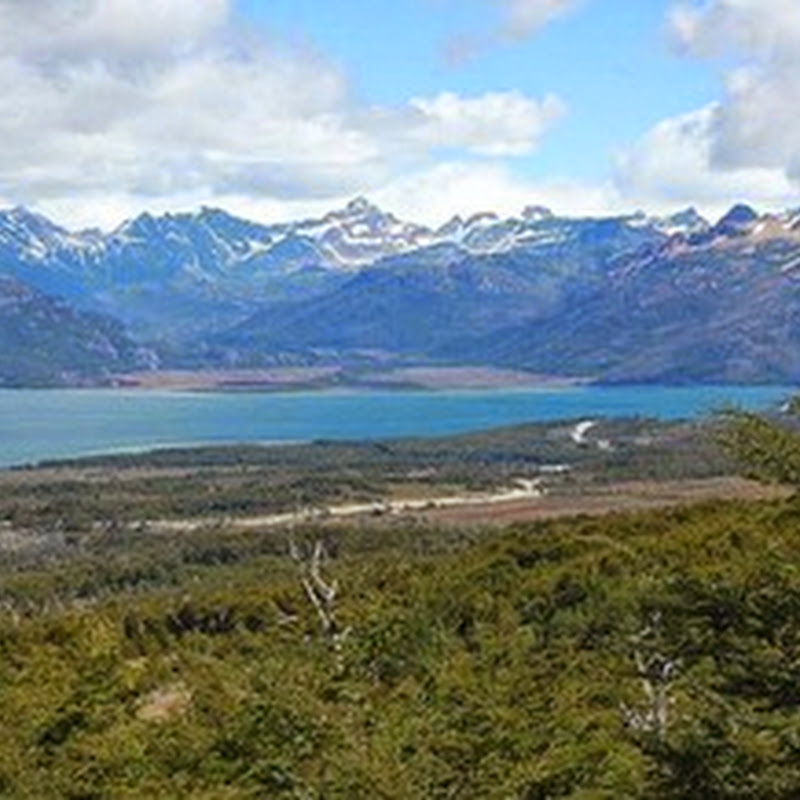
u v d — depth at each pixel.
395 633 25.33
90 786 25.19
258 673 21.56
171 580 138.12
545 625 41.75
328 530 156.75
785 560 15.61
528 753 19.03
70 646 42.09
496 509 184.62
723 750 14.92
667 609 15.84
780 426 16.28
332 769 18.45
